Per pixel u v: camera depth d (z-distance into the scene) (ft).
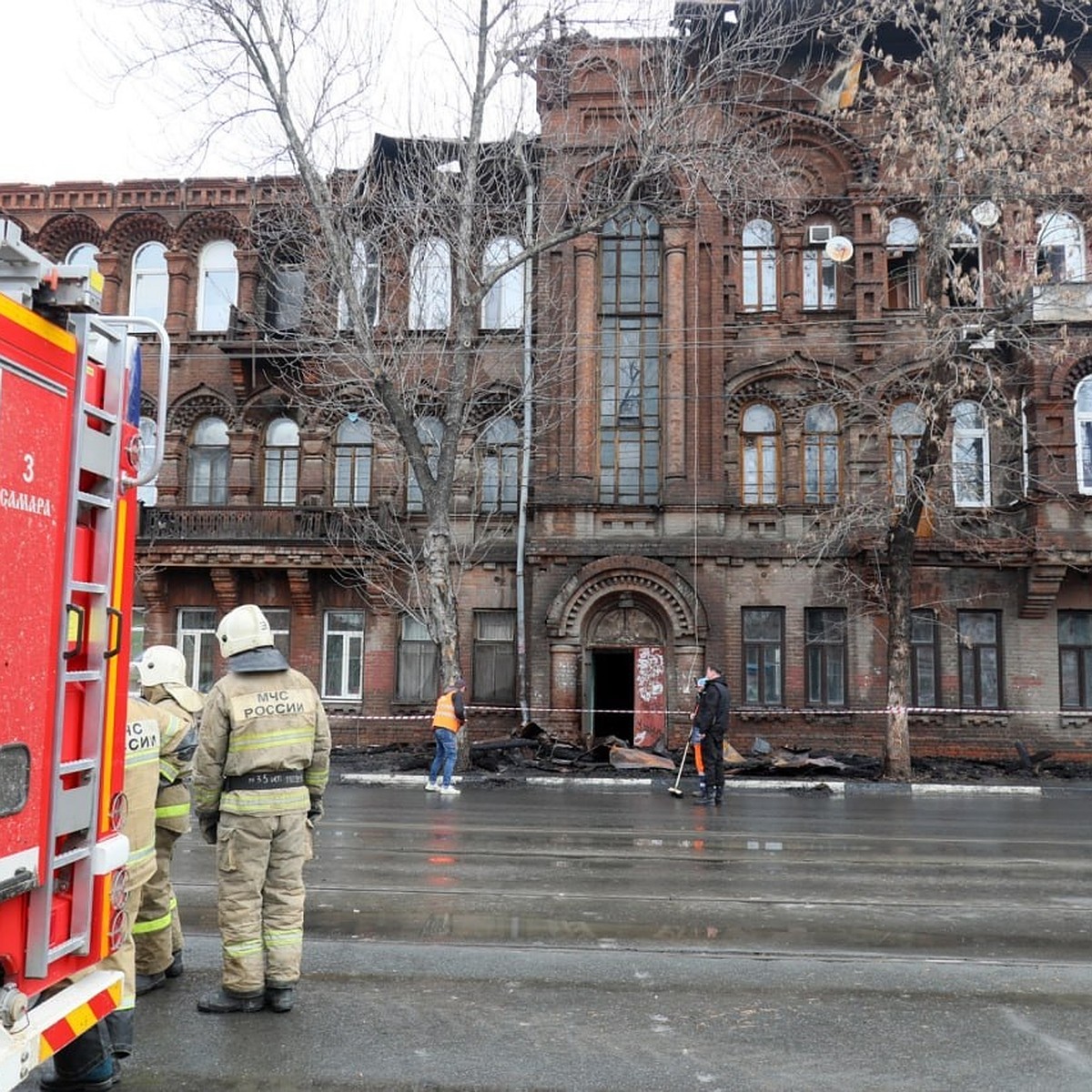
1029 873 33.14
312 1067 15.61
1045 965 21.97
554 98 78.38
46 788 11.54
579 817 46.62
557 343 79.30
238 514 80.23
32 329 11.35
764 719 76.69
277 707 17.93
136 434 13.88
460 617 80.33
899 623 65.62
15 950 11.22
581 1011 18.51
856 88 75.41
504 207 74.08
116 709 13.25
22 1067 10.78
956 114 63.46
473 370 81.51
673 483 78.07
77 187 86.38
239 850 17.76
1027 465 76.48
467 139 67.41
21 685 11.03
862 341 78.38
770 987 20.04
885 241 79.30
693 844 38.58
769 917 26.11
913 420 79.10
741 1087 15.23
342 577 80.23
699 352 79.30
